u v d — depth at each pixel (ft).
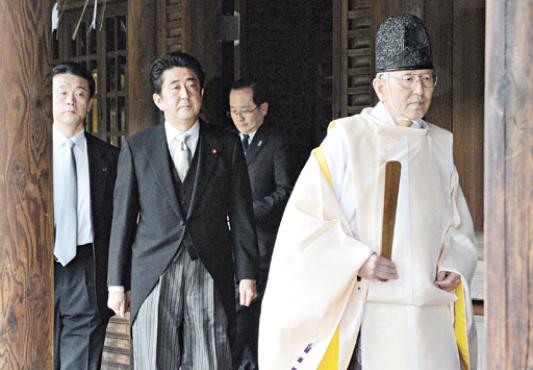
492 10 7.76
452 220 12.57
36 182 13.29
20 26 13.01
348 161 12.18
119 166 15.34
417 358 11.94
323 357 12.12
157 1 23.84
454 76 20.77
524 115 7.65
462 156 20.81
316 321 12.01
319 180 12.23
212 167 15.10
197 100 14.98
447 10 20.72
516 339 7.75
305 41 30.86
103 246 17.38
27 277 13.26
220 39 24.16
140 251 14.92
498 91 7.75
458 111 20.80
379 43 12.25
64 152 17.19
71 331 17.49
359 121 12.43
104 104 25.30
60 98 17.10
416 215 12.16
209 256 14.84
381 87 12.37
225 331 14.90
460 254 12.42
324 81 31.96
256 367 20.35
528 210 7.68
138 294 14.87
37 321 13.43
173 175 14.96
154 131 15.26
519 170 7.70
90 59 25.64
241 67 24.82
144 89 23.84
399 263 12.04
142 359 14.89
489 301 7.89
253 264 15.47
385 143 12.22
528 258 7.70
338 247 11.96
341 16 22.30
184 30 23.36
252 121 20.12
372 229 12.09
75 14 25.67
